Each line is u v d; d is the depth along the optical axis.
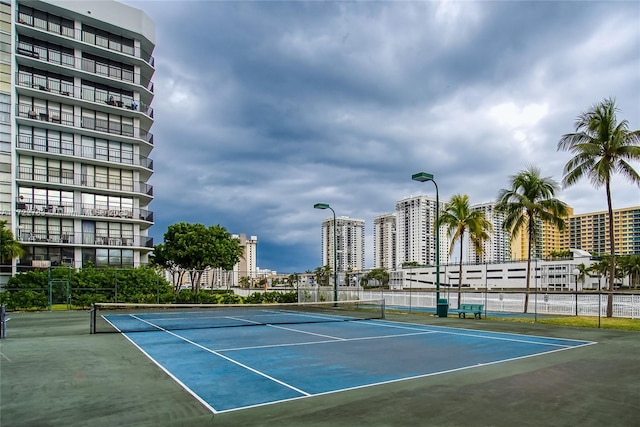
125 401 7.25
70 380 8.81
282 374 9.35
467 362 10.77
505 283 76.94
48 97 43.16
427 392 7.82
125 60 48.56
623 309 22.89
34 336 16.22
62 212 43.44
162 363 10.64
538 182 27.03
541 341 14.70
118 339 15.27
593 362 10.83
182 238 44.44
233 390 7.96
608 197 23.22
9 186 40.28
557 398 7.45
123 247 46.38
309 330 18.19
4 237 35.72
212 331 17.86
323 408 6.84
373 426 6.03
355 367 10.11
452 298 33.59
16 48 41.72
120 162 47.88
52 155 42.78
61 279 34.78
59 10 44.09
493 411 6.71
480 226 30.08
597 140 23.17
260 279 69.06
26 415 6.51
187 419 6.31
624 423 6.19
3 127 40.28
